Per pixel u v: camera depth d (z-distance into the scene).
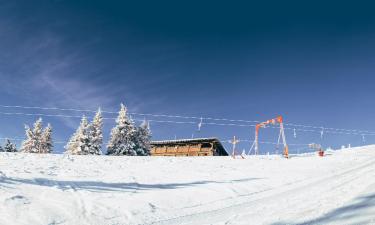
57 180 15.72
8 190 12.98
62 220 10.88
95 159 25.75
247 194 15.45
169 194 14.91
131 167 22.06
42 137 62.12
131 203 13.26
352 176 17.03
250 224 10.05
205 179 18.78
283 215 10.63
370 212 9.70
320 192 13.80
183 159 29.34
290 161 28.66
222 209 12.63
